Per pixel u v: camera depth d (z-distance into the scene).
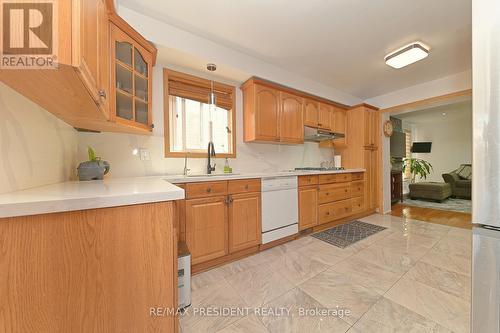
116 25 1.34
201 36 2.04
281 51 2.33
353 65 2.67
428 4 1.66
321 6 1.67
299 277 1.66
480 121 0.51
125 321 0.76
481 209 0.52
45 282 0.63
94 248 0.70
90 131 1.77
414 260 1.91
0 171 0.74
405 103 3.45
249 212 2.09
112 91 1.31
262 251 2.19
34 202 0.60
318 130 3.05
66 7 0.63
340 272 1.72
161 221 0.83
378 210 3.75
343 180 3.13
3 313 0.58
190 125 2.38
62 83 0.78
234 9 1.69
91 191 0.83
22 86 0.80
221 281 1.63
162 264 0.83
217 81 2.49
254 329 1.15
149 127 1.73
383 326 1.15
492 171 0.50
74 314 0.67
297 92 2.88
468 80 2.82
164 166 2.14
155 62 1.90
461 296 1.39
